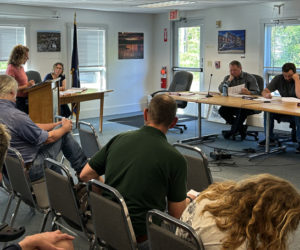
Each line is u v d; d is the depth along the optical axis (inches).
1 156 35.9
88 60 316.5
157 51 350.9
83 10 307.0
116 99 338.0
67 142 124.0
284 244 43.5
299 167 184.1
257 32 276.4
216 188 53.7
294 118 208.7
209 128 274.8
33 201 100.7
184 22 326.3
